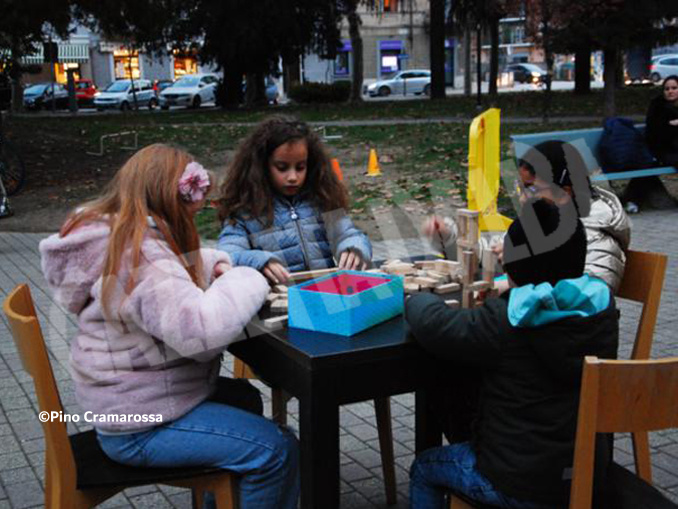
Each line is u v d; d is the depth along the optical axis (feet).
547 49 56.90
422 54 175.01
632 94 98.27
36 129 66.13
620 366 6.48
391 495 11.07
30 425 13.71
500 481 7.34
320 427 7.35
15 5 41.29
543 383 7.20
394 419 14.06
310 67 178.09
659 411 6.66
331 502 7.50
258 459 7.80
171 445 7.68
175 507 11.18
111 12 48.57
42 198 38.55
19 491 11.46
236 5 94.07
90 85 132.26
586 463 6.71
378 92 145.69
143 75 172.86
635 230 28.66
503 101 91.25
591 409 6.58
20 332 7.11
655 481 11.55
